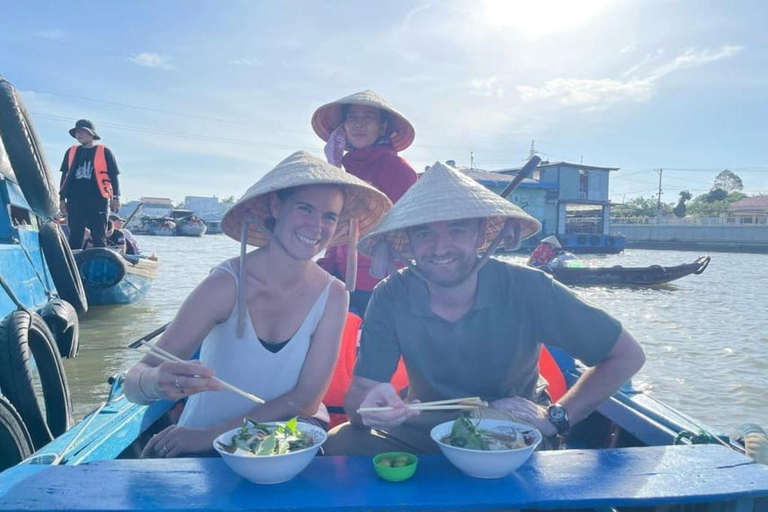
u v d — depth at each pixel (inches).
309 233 75.9
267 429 61.9
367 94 140.3
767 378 247.1
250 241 88.4
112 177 327.9
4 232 185.6
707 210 2322.8
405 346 78.7
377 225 78.4
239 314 77.9
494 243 75.8
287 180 73.0
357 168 143.2
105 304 365.4
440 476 57.4
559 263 583.2
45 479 55.6
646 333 346.3
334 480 56.2
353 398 78.7
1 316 146.0
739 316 413.1
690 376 250.7
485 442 58.1
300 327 81.3
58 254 214.8
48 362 151.2
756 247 1515.7
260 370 80.7
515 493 53.6
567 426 72.1
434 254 72.9
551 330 76.2
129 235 421.4
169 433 77.9
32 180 198.8
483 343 76.6
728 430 191.0
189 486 54.4
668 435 87.0
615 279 586.2
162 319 334.3
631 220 2137.1
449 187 74.0
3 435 112.0
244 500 51.9
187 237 1717.5
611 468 58.6
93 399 196.7
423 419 81.0
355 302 133.6
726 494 53.5
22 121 195.3
